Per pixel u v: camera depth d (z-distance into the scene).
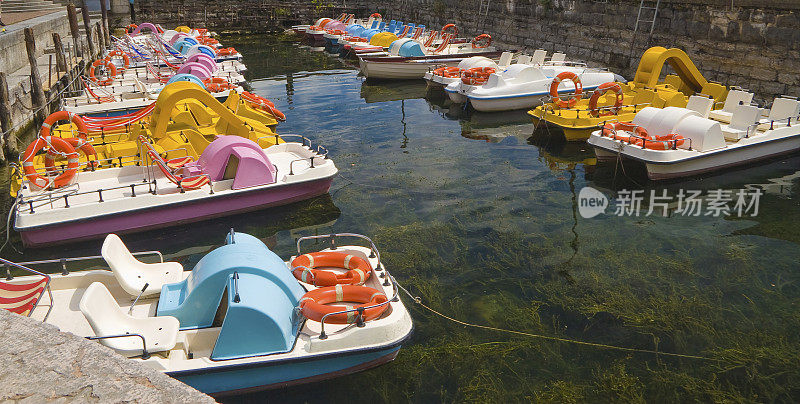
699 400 5.36
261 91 19.88
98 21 28.20
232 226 9.15
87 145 9.98
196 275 5.64
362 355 5.51
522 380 5.64
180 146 10.46
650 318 6.61
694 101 12.75
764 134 11.52
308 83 21.30
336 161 12.37
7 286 5.98
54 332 2.46
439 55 21.64
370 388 5.51
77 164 9.34
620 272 7.65
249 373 5.18
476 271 7.70
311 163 10.03
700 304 6.88
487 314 6.73
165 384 2.18
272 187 9.41
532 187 10.75
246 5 37.09
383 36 25.23
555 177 11.27
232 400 5.30
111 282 6.25
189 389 2.17
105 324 5.05
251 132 11.36
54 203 8.61
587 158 12.44
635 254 8.14
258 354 5.18
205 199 8.95
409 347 6.14
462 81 17.41
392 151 13.07
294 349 5.27
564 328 6.47
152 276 6.37
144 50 20.92
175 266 6.54
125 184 9.34
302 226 9.13
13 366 2.27
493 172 11.59
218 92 15.19
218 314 5.59
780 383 5.56
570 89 16.50
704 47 15.77
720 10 15.16
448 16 30.17
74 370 2.25
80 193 8.31
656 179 10.93
